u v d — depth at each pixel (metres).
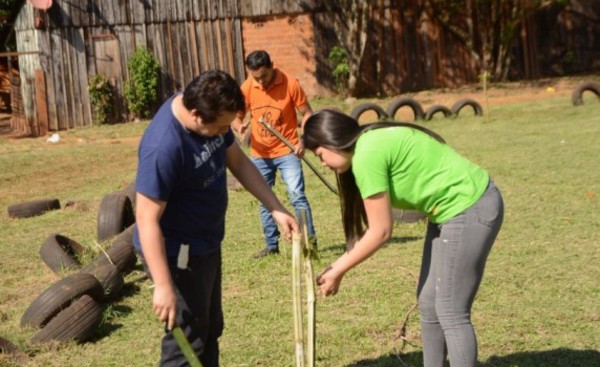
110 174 15.66
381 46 28.14
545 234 8.68
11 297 7.44
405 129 4.39
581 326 5.98
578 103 21.98
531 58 30.66
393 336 5.96
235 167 4.65
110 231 9.05
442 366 4.73
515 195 10.75
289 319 6.40
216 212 4.36
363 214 4.56
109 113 25.14
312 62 27.27
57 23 24.50
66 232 10.31
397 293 6.90
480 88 28.30
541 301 6.55
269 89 7.96
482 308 6.42
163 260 4.04
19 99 26.55
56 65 24.61
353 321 6.27
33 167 16.78
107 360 5.71
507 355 5.53
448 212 4.42
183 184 4.19
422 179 4.37
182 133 4.09
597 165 12.61
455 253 4.40
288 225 4.59
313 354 4.42
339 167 4.40
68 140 22.58
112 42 25.09
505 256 7.87
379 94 28.17
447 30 28.86
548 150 14.36
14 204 11.74
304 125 4.49
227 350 5.76
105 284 6.87
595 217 9.34
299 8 26.86
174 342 4.32
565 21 31.33
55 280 8.02
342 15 27.16
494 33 29.44
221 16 26.14
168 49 25.69
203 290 4.36
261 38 26.72
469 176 4.42
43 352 5.86
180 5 25.69
